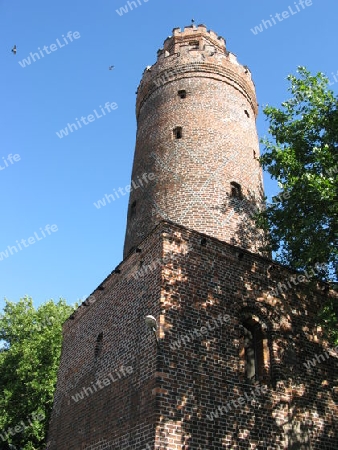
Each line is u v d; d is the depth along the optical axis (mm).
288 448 12500
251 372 13555
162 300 12625
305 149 16547
